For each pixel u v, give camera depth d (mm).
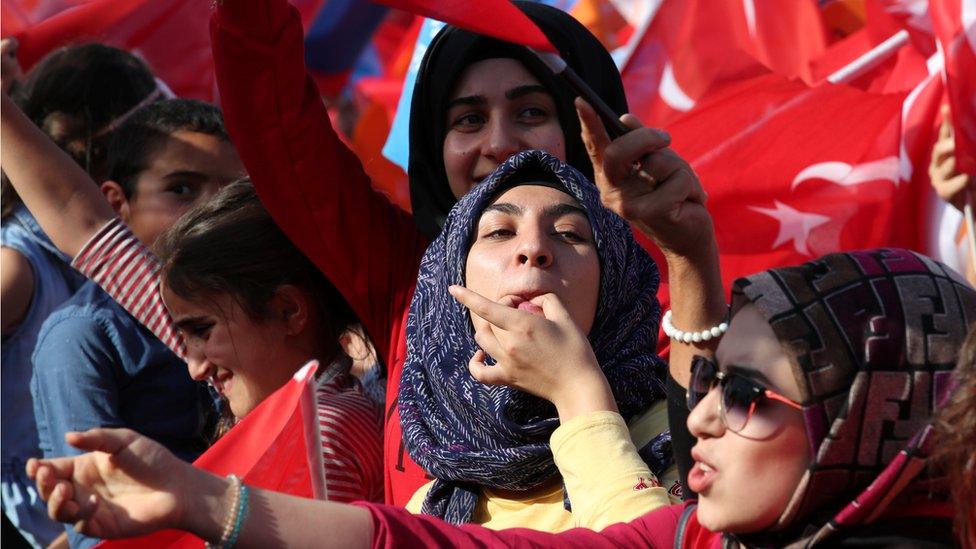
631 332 5934
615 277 5852
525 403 5645
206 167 8570
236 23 6738
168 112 8719
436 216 7418
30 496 9094
